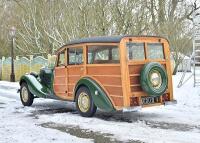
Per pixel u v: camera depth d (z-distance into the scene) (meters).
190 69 31.95
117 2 20.75
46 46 26.58
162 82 10.91
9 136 8.97
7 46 35.25
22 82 14.23
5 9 37.06
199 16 22.53
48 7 25.25
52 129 9.81
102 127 10.02
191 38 26.27
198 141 8.48
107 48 11.01
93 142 8.47
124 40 10.68
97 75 11.26
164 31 23.55
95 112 11.51
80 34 21.31
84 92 11.49
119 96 10.71
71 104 14.31
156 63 10.84
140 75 10.78
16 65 26.86
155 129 9.68
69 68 12.24
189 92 15.51
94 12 21.23
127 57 10.67
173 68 27.94
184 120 10.77
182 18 25.28
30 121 11.00
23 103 14.16
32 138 8.78
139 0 21.00
